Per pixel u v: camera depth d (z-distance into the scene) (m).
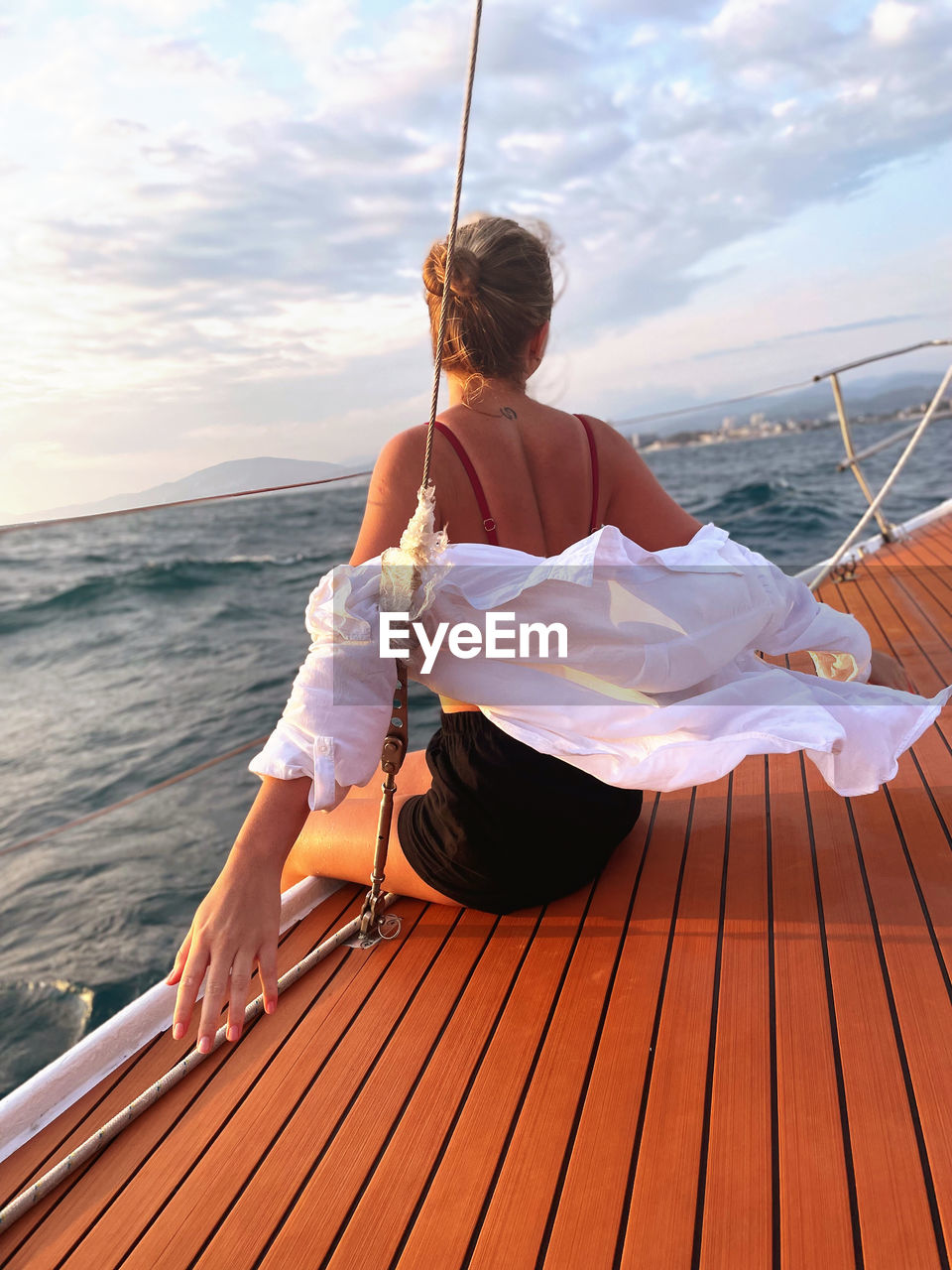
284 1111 1.26
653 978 1.43
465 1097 1.25
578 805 1.53
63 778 5.09
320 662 1.22
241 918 1.11
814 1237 0.98
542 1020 1.38
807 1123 1.12
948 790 1.95
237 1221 1.10
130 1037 1.44
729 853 1.79
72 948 3.11
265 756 1.19
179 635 8.98
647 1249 0.99
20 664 8.37
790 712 1.38
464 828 1.54
